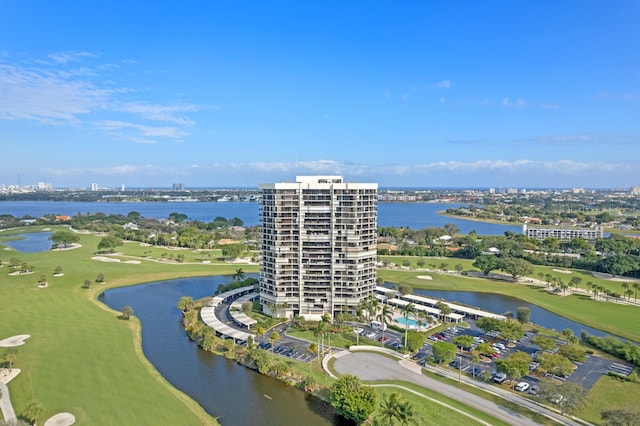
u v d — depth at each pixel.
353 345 158.12
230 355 149.12
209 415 111.12
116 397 117.44
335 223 189.25
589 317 195.38
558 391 110.12
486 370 137.88
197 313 197.25
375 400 106.44
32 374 129.50
